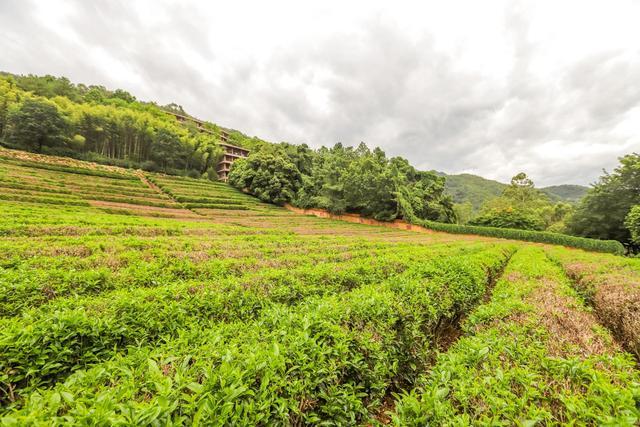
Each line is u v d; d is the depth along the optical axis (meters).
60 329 3.39
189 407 1.84
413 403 2.20
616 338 5.81
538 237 39.62
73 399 1.95
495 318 4.45
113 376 2.45
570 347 3.17
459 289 6.55
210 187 58.78
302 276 7.31
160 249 11.06
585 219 39.47
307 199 57.91
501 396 2.27
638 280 8.41
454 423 1.96
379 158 57.44
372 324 3.82
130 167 60.75
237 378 2.10
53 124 51.81
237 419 1.88
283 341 2.96
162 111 100.75
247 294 5.61
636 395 2.01
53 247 9.59
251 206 51.53
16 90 58.56
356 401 2.78
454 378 2.68
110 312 4.23
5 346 2.99
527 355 2.94
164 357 2.68
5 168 36.41
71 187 35.22
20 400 2.83
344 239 21.91
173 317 4.56
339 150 67.81
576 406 1.96
